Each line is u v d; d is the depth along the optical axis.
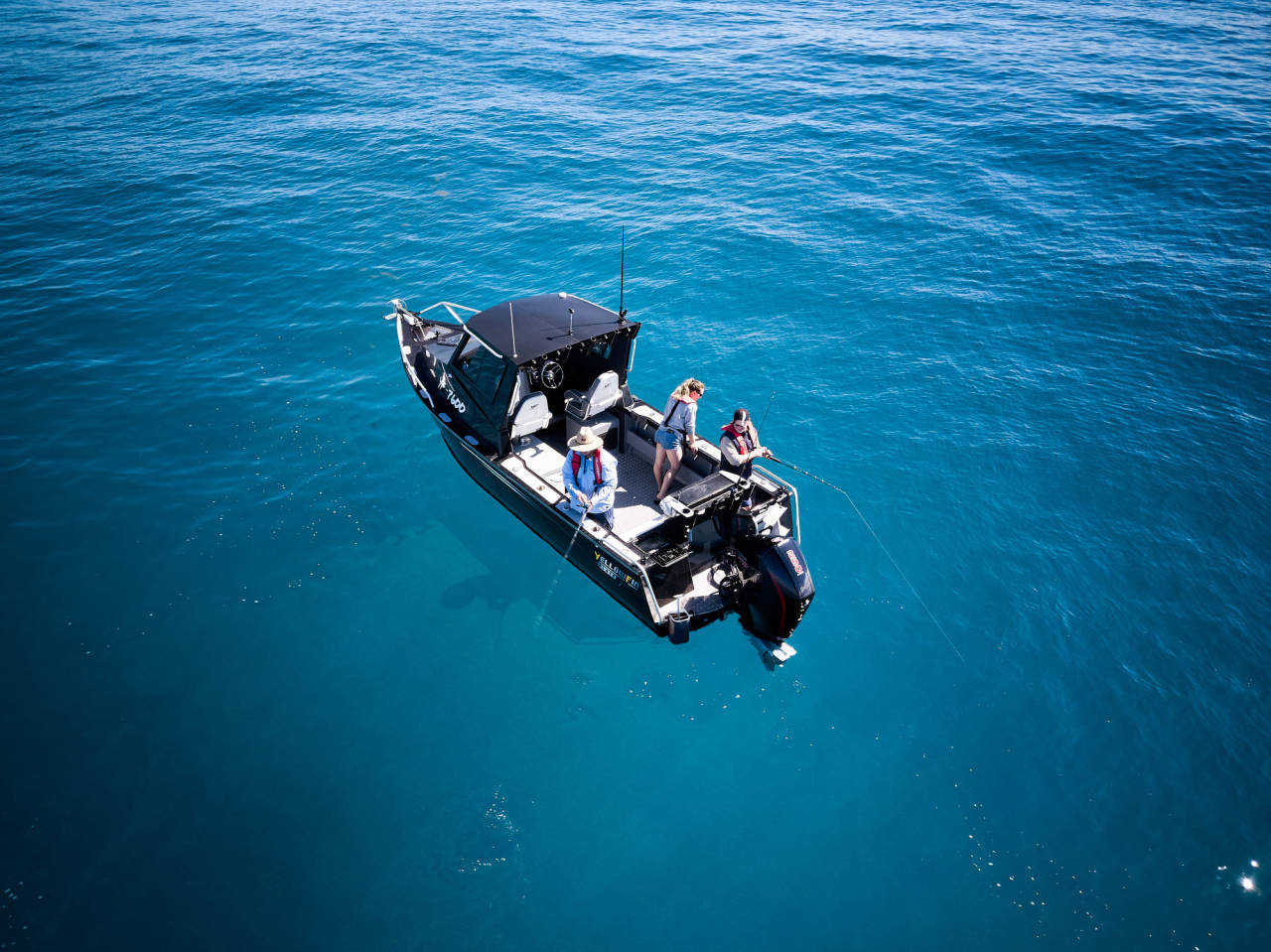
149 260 15.18
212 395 11.79
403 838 6.48
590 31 30.42
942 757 7.05
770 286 14.56
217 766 7.00
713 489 7.82
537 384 9.43
